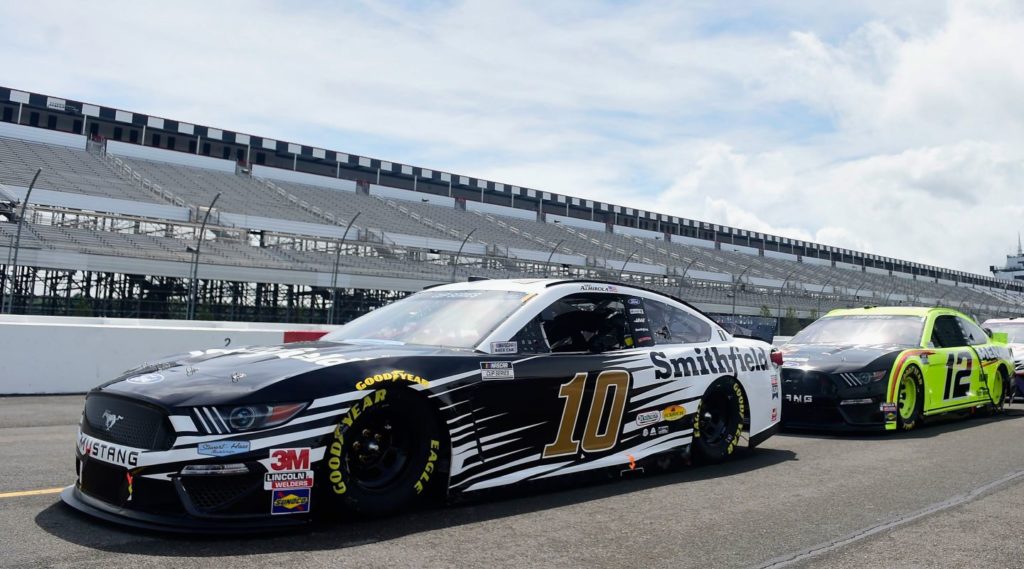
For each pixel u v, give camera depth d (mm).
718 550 2973
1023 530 3359
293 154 41156
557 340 3959
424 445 3295
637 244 49344
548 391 3748
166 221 26125
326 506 3000
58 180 28422
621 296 4441
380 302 29031
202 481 2754
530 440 3670
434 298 4293
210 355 3352
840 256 67500
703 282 41094
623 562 2783
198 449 2723
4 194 24219
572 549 2920
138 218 25766
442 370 3361
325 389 2982
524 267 35719
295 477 2867
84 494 3070
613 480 4266
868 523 3447
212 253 27188
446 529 3133
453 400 3357
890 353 6836
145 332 10078
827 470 4762
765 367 5281
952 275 79438
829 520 3488
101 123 36156
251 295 28438
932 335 7535
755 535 3201
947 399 7465
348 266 30375
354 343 3674
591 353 4070
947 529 3365
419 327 3922
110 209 26531
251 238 29938
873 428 6500
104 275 26766
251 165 39469
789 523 3418
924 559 2914
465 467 3406
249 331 10984
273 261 28141
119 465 2850
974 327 8484
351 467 3098
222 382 2902
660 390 4363
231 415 2789
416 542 2930
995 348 8617
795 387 6594
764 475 4543
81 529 2883
